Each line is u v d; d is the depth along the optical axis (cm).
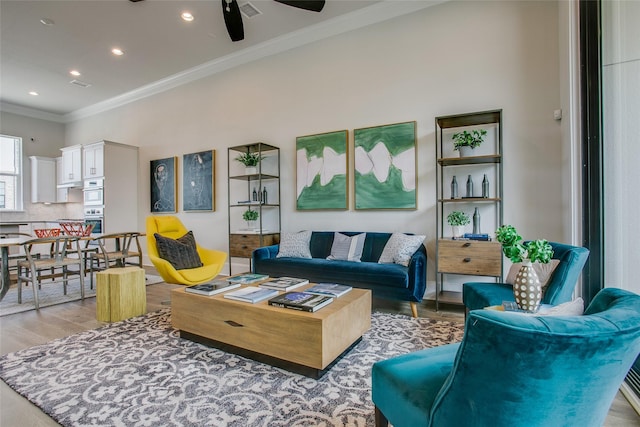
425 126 361
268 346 200
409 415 103
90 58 491
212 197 525
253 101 485
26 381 189
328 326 186
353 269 316
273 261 366
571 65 261
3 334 264
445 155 352
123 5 363
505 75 325
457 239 306
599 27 219
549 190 306
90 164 616
